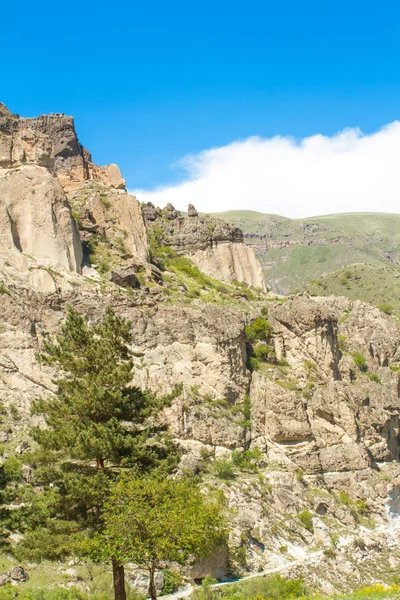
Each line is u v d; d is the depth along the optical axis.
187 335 86.94
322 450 85.56
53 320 83.00
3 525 50.22
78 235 94.44
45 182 91.19
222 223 136.38
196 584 63.66
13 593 50.50
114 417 51.44
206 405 83.12
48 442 50.12
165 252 125.69
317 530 75.94
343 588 69.06
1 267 84.56
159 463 50.97
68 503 48.44
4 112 121.50
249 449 83.50
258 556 69.81
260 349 94.69
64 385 53.66
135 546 45.78
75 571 56.69
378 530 79.75
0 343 78.88
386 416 91.00
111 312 56.16
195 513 49.91
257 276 135.25
